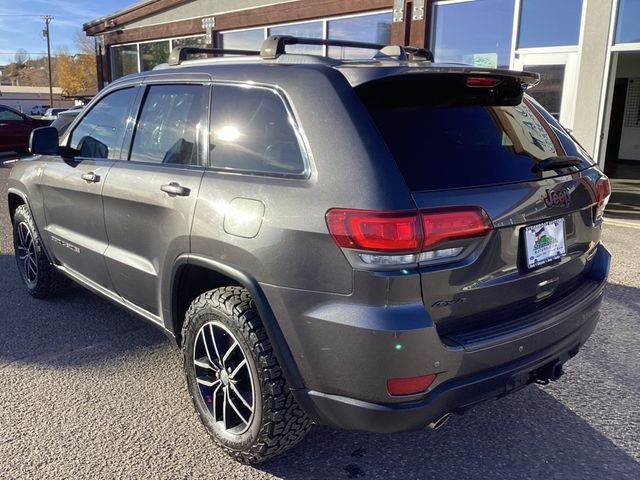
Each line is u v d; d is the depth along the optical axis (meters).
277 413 2.47
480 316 2.35
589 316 2.79
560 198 2.56
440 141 2.38
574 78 8.48
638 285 5.07
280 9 12.41
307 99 2.41
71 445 2.82
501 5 9.16
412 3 10.10
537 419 3.08
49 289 4.71
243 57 2.99
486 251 2.27
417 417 2.18
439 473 2.66
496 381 2.34
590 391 3.36
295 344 2.32
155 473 2.63
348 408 2.24
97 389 3.36
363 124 2.26
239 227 2.47
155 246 3.04
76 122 4.06
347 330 2.14
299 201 2.29
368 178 2.15
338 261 2.16
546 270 2.55
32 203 4.43
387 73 2.33
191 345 2.83
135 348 3.90
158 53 16.59
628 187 11.45
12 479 2.57
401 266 2.09
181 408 3.17
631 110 16.67
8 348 3.89
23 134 17.56
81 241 3.82
